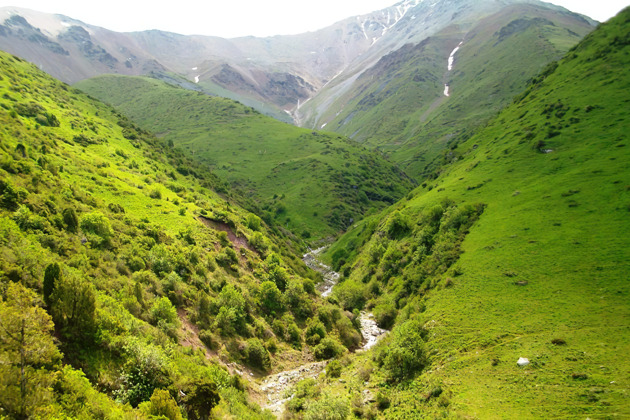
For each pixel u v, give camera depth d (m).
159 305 40.19
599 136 74.44
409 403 36.22
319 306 68.44
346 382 44.78
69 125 94.44
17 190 42.31
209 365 38.91
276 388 44.22
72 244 41.44
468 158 108.75
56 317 27.64
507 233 61.50
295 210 174.12
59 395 21.55
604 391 28.53
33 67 143.88
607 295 40.75
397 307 68.62
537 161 79.00
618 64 91.94
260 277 68.94
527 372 34.09
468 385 35.44
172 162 133.00
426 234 77.88
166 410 24.12
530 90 118.69
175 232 64.19
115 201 64.75
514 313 44.34
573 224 55.75
